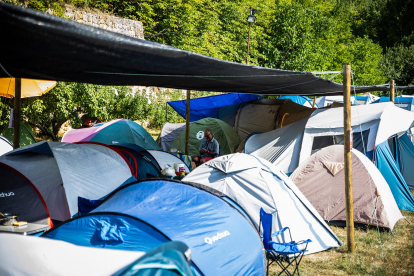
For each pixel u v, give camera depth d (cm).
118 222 338
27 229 387
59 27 243
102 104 1209
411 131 1123
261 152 903
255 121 1329
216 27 2466
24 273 229
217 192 425
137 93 1391
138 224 335
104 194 551
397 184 798
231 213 396
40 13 228
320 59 2445
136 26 1916
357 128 807
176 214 361
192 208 380
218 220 375
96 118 1183
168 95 1872
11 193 499
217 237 353
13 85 863
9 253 237
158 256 178
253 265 370
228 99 1326
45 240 244
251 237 389
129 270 168
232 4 2636
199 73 418
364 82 3047
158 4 2133
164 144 1267
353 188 669
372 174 670
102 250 238
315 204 682
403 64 3516
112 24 1748
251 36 2511
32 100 1024
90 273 225
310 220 557
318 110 912
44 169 530
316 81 611
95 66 343
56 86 1066
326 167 699
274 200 529
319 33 2989
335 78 2689
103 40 270
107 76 405
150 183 416
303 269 486
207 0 2473
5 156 543
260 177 546
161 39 2206
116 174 596
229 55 2452
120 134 1064
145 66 353
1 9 215
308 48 2395
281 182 564
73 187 525
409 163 973
